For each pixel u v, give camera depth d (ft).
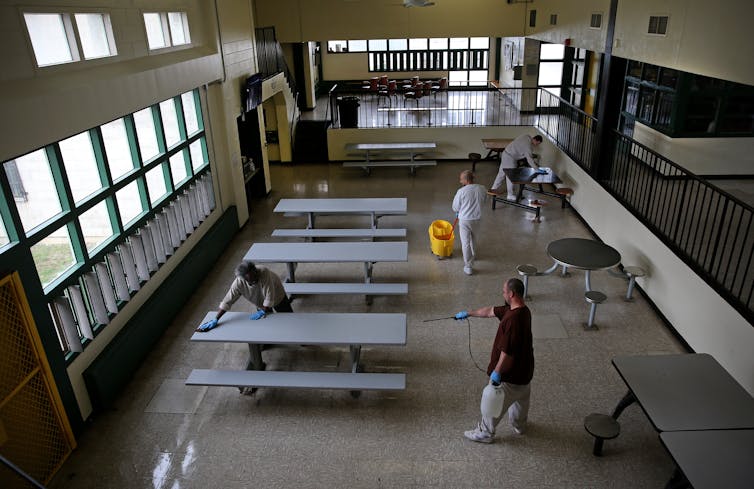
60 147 14.75
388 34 43.93
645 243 21.29
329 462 13.93
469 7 42.96
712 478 10.12
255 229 29.78
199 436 14.98
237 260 25.99
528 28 42.91
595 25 27.02
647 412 11.86
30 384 13.30
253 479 13.48
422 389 16.60
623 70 25.11
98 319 16.48
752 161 29.04
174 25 22.45
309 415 15.66
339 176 39.11
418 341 18.98
